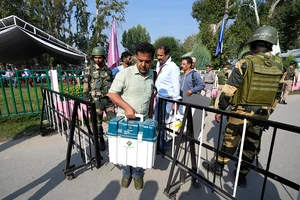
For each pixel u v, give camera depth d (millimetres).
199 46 15133
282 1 20859
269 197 2119
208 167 2564
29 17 20172
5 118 4629
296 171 2666
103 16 23484
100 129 3236
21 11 19484
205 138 3973
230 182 2402
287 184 1285
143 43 1747
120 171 2598
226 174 2580
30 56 10688
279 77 1947
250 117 1449
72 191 2170
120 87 1854
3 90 4391
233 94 2018
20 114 4633
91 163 2545
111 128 1756
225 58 11641
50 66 20578
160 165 2797
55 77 4613
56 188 2223
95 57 3123
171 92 3062
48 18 22625
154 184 2328
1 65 19734
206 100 2912
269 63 1893
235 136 2168
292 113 6148
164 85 3080
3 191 2158
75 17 25719
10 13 17922
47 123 4363
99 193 2143
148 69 1869
